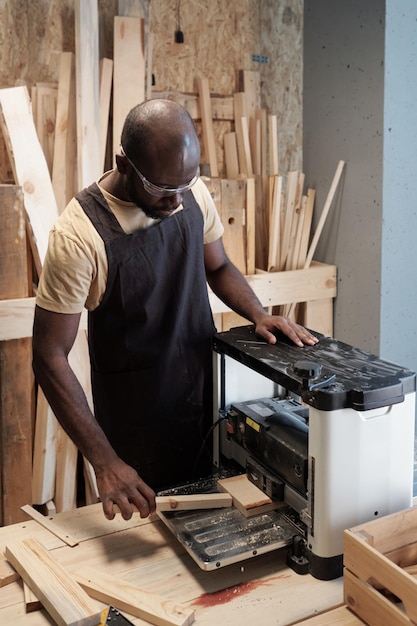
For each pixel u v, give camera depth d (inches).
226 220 107.0
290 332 65.0
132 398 71.9
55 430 102.8
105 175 67.6
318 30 110.7
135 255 65.6
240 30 112.2
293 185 111.1
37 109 100.7
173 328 70.2
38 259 96.1
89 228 63.7
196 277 71.1
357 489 52.1
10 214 93.1
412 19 99.5
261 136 113.5
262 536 54.1
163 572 54.0
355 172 107.3
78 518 61.4
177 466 75.2
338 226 112.3
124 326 68.8
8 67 99.9
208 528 55.2
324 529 51.8
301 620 49.0
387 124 100.9
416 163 104.5
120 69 100.7
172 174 56.1
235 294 75.6
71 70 99.3
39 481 102.6
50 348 62.2
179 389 72.9
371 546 48.9
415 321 111.0
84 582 51.8
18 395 98.7
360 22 101.9
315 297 113.3
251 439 62.3
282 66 115.3
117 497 55.9
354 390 50.0
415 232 107.1
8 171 101.7
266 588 52.1
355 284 110.7
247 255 110.1
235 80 114.0
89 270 63.4
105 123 101.7
